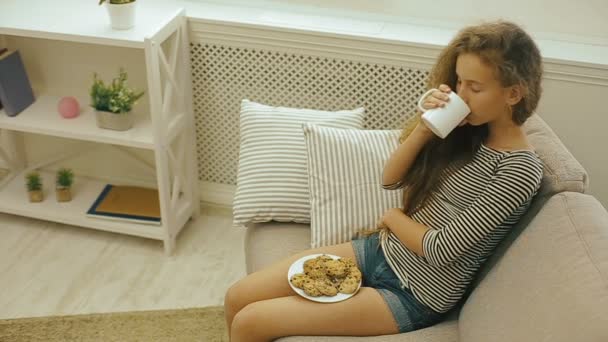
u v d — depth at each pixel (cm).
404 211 174
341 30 238
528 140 173
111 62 267
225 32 247
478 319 148
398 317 161
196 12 252
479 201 151
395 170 170
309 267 166
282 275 172
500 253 163
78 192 277
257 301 169
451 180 162
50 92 276
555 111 230
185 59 251
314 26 242
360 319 159
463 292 165
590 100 224
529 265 143
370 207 188
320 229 188
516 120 151
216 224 275
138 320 224
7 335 216
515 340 132
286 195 198
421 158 169
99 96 240
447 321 167
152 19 238
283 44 244
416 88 241
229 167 279
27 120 251
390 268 169
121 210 263
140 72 266
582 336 119
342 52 239
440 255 154
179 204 268
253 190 200
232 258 256
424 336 159
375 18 252
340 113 214
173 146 273
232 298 173
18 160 294
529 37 148
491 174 154
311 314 158
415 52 231
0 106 256
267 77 255
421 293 163
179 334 219
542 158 164
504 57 143
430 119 149
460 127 162
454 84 159
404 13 249
